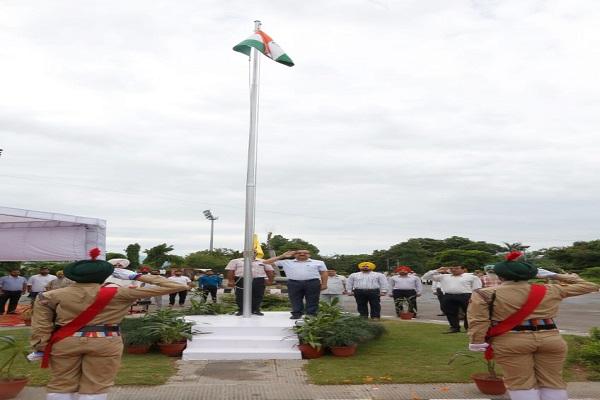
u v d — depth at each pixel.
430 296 32.84
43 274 16.88
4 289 17.19
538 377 4.87
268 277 11.34
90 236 14.70
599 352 7.79
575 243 72.25
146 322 9.43
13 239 15.30
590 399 6.33
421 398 6.32
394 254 84.69
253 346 8.92
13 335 11.33
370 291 14.24
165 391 6.60
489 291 4.93
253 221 10.63
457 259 69.69
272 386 6.88
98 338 4.65
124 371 7.55
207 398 6.29
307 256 10.52
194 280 26.84
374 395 6.46
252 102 10.92
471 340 4.98
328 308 9.66
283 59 11.07
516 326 4.79
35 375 7.33
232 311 11.74
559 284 5.16
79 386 4.70
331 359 8.58
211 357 8.59
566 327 14.13
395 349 9.42
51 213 12.98
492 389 6.43
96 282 4.77
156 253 49.31
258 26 11.24
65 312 4.63
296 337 9.06
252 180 10.69
